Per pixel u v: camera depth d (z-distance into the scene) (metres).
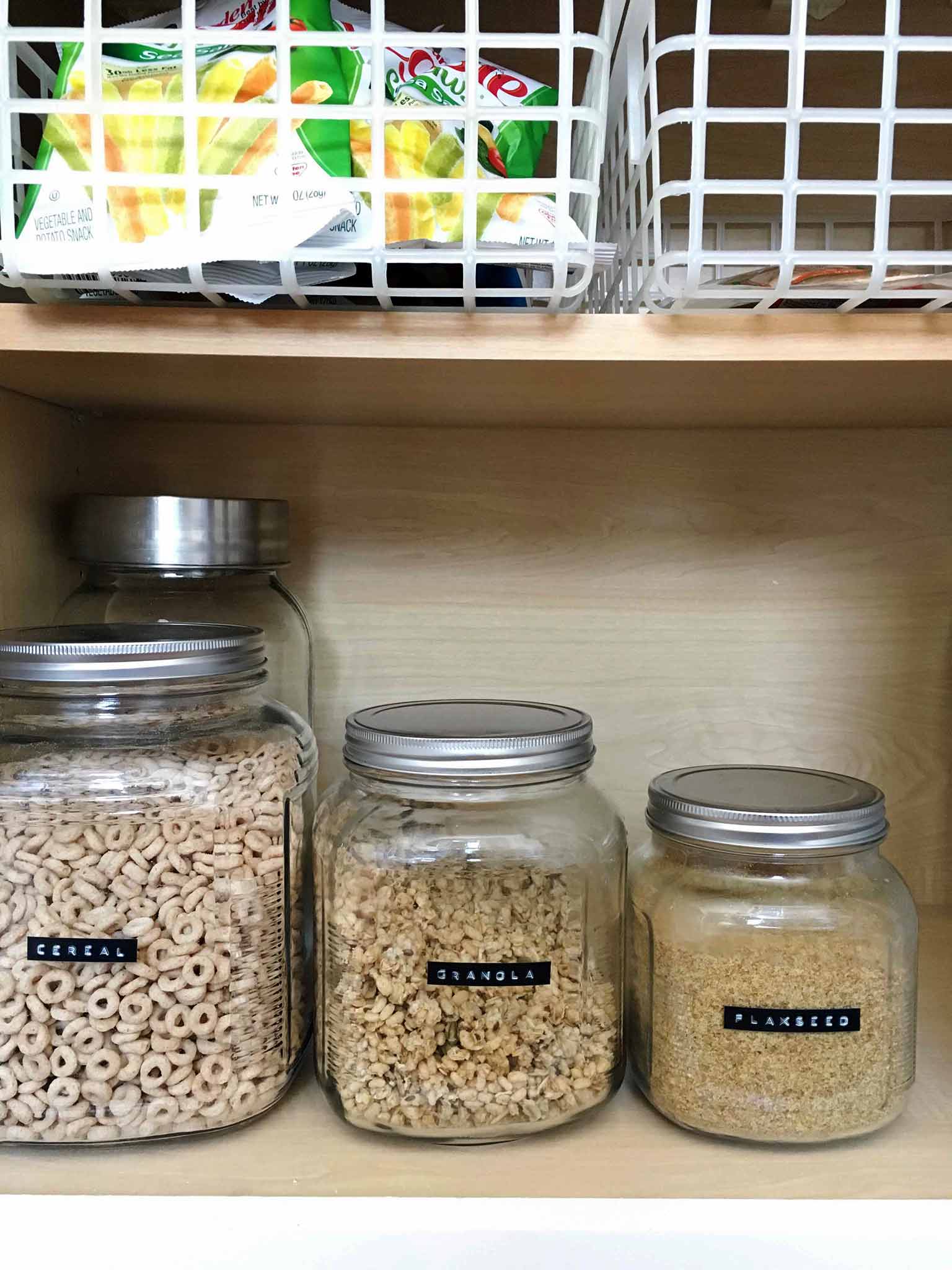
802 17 0.42
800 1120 0.49
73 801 0.48
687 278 0.45
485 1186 0.47
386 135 0.45
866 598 0.74
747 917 0.50
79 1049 0.48
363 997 0.50
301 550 0.73
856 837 0.51
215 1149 0.50
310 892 0.59
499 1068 0.50
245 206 0.43
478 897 0.50
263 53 0.44
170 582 0.66
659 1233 0.45
